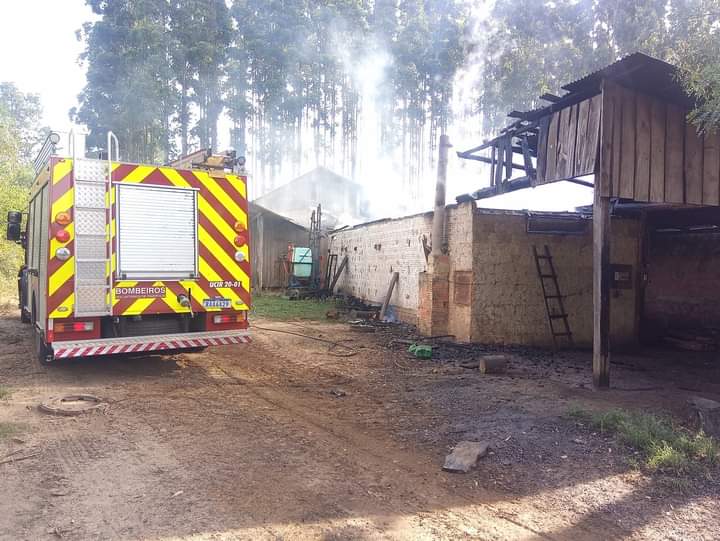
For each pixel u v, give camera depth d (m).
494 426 5.88
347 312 16.88
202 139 44.12
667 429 5.48
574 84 7.79
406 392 7.46
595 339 7.84
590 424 5.84
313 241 23.28
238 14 45.53
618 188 7.74
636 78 7.54
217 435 5.51
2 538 3.44
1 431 5.36
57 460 4.72
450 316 12.04
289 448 5.20
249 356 9.89
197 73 43.75
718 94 6.34
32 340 10.80
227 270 8.47
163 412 6.24
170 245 8.00
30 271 10.03
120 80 37.81
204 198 8.29
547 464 4.86
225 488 4.26
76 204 7.35
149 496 4.08
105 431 5.52
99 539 3.46
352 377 8.36
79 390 7.10
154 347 7.86
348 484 4.42
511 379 8.30
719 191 8.70
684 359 11.34
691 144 8.44
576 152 8.16
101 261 7.51
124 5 40.72
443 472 4.71
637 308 13.12
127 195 7.68
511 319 11.55
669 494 4.29
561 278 11.96
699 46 6.58
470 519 3.88
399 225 15.72
